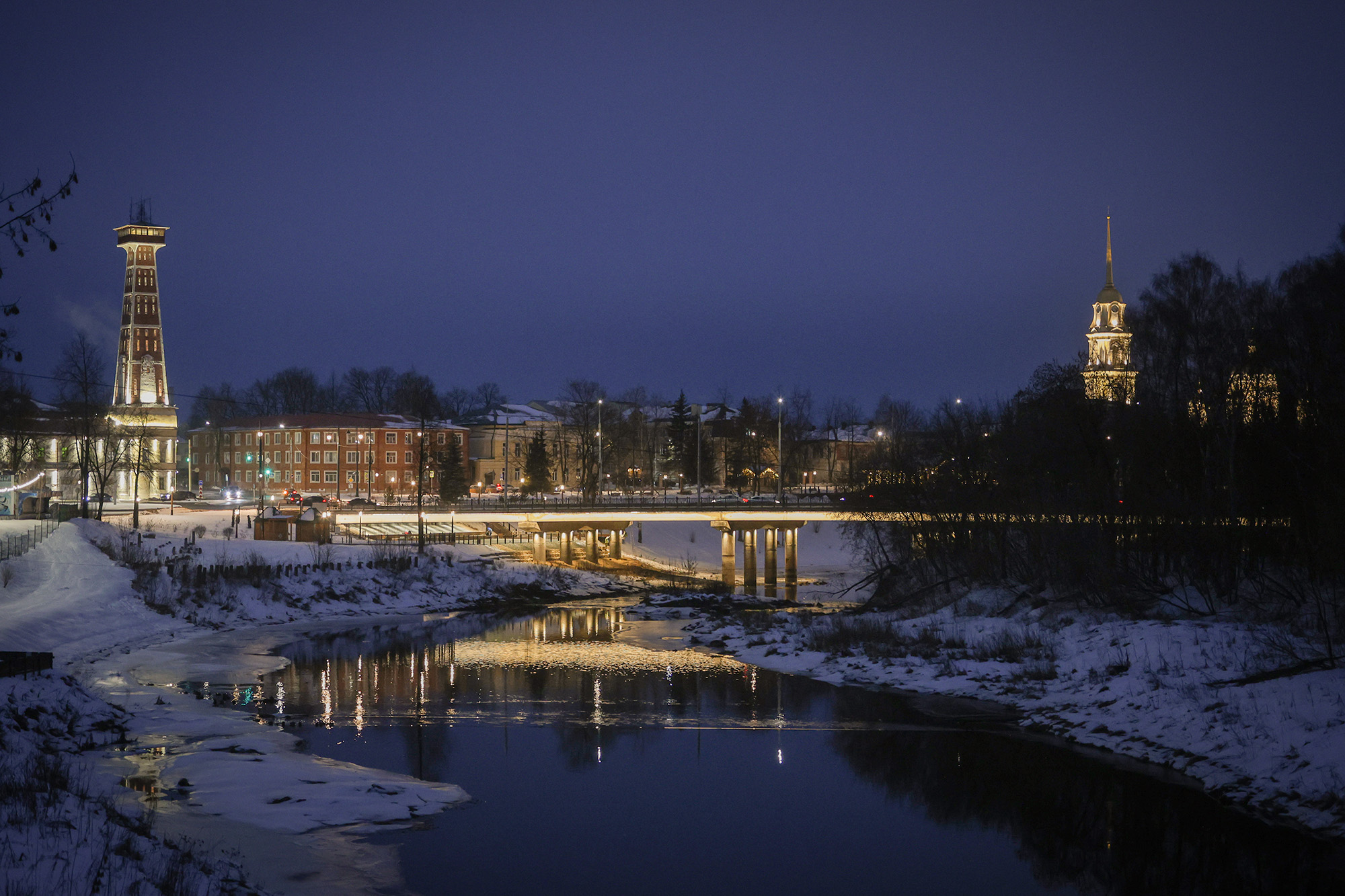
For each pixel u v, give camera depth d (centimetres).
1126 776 3238
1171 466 5344
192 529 9231
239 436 17150
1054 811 2970
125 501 12750
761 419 18638
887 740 3731
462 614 7931
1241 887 2456
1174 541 5103
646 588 10119
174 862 2078
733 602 8856
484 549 10331
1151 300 5806
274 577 7488
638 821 2869
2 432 9075
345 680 4831
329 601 7644
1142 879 2528
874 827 2872
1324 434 4456
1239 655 4028
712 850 2670
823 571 12925
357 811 2788
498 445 18838
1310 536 4497
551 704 4312
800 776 3303
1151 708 3697
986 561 6600
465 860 2517
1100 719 3766
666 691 4631
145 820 2480
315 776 3048
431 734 3759
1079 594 5550
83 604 5994
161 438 13750
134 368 13825
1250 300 5438
